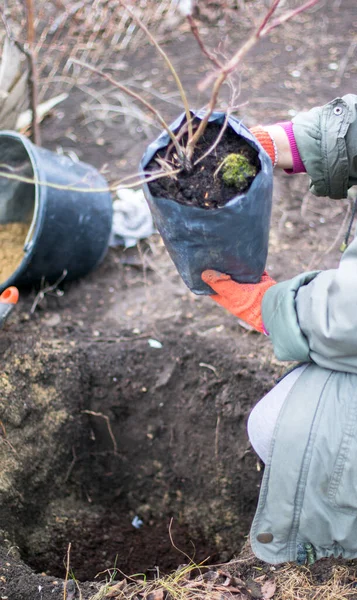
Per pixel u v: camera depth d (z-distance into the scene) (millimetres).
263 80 3654
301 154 1545
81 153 3246
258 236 1418
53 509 2248
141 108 3510
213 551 2279
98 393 2344
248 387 2264
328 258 2682
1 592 1695
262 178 1344
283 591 1678
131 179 3057
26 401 2213
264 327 1488
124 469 2412
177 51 3906
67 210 2428
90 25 4031
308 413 1416
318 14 4160
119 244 2832
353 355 1361
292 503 1459
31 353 2305
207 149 1421
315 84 3607
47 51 3773
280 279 2596
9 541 1964
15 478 2107
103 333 2445
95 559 2240
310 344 1396
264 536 1549
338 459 1389
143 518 2402
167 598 1690
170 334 2420
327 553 1578
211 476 2320
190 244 1400
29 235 2375
